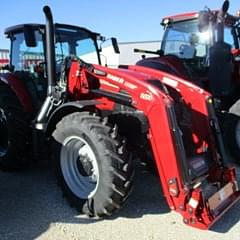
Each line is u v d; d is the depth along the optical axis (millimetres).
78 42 5594
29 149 5094
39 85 5152
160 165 3613
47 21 4398
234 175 3990
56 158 4188
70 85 4473
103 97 4195
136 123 3994
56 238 3514
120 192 3670
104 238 3508
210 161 4098
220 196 3688
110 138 3701
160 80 4270
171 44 6816
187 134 4113
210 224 3381
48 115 4578
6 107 5117
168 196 3568
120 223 3791
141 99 3793
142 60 6113
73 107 4094
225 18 6156
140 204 4207
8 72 5605
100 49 5984
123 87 4016
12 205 4234
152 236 3529
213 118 4109
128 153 3738
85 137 3824
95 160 3887
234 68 6246
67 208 4156
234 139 5715
